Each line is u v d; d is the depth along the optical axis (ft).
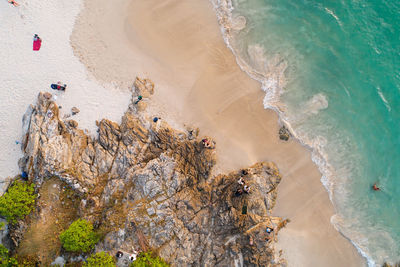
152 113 120.88
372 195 119.44
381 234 117.80
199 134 120.88
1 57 122.21
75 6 123.85
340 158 120.26
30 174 115.96
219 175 117.50
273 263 112.37
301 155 120.57
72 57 123.34
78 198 115.24
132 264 104.94
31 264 109.29
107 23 123.85
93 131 120.16
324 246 117.39
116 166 115.85
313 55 123.65
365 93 122.62
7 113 120.98
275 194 118.62
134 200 111.96
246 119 121.90
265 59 123.13
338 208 119.03
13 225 113.39
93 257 104.78
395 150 120.78
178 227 110.52
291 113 121.39
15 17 123.34
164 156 114.62
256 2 124.06
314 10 124.36
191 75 123.13
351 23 123.85
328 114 121.70
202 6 123.75
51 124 117.19
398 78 122.31
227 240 112.16
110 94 122.31
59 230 113.09
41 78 121.90
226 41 123.44
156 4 123.75
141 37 123.54
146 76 123.24
